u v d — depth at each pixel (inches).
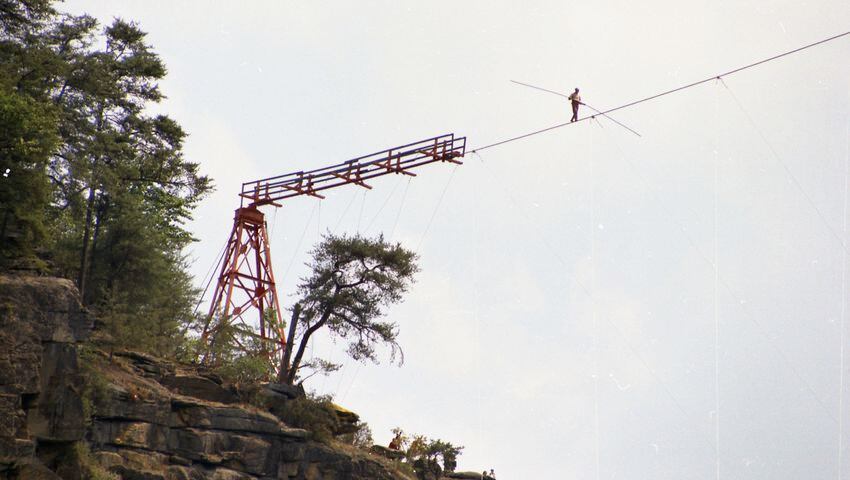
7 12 2426.2
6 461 1780.3
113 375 2256.4
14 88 2165.4
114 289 2551.7
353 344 2974.9
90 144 2596.0
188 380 2450.8
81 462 1959.9
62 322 1930.4
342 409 2839.6
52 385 1909.4
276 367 2839.6
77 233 2773.1
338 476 2635.3
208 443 2345.0
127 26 2942.9
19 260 2010.3
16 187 2010.3
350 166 2955.2
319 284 2970.0
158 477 2169.0
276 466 2488.9
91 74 2630.4
